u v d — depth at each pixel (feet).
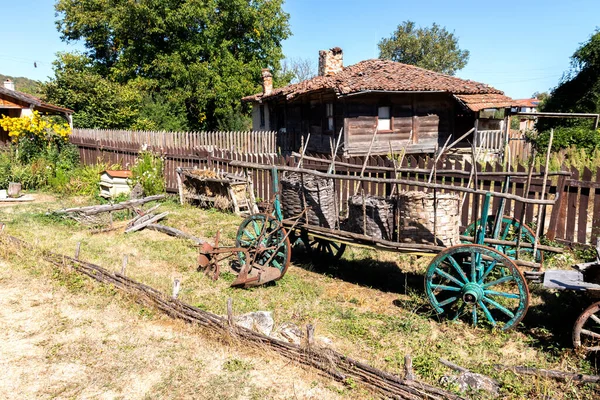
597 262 17.34
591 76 78.54
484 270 20.89
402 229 20.61
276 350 16.31
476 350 16.98
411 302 21.62
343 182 36.24
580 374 14.48
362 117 58.23
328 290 23.50
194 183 43.37
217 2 108.88
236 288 23.31
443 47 187.11
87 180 50.60
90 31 117.91
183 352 16.79
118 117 85.46
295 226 24.40
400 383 13.61
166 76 110.63
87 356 16.49
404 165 33.04
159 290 22.39
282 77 128.67
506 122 64.03
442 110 63.57
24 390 14.46
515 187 29.07
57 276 23.88
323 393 14.29
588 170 26.25
